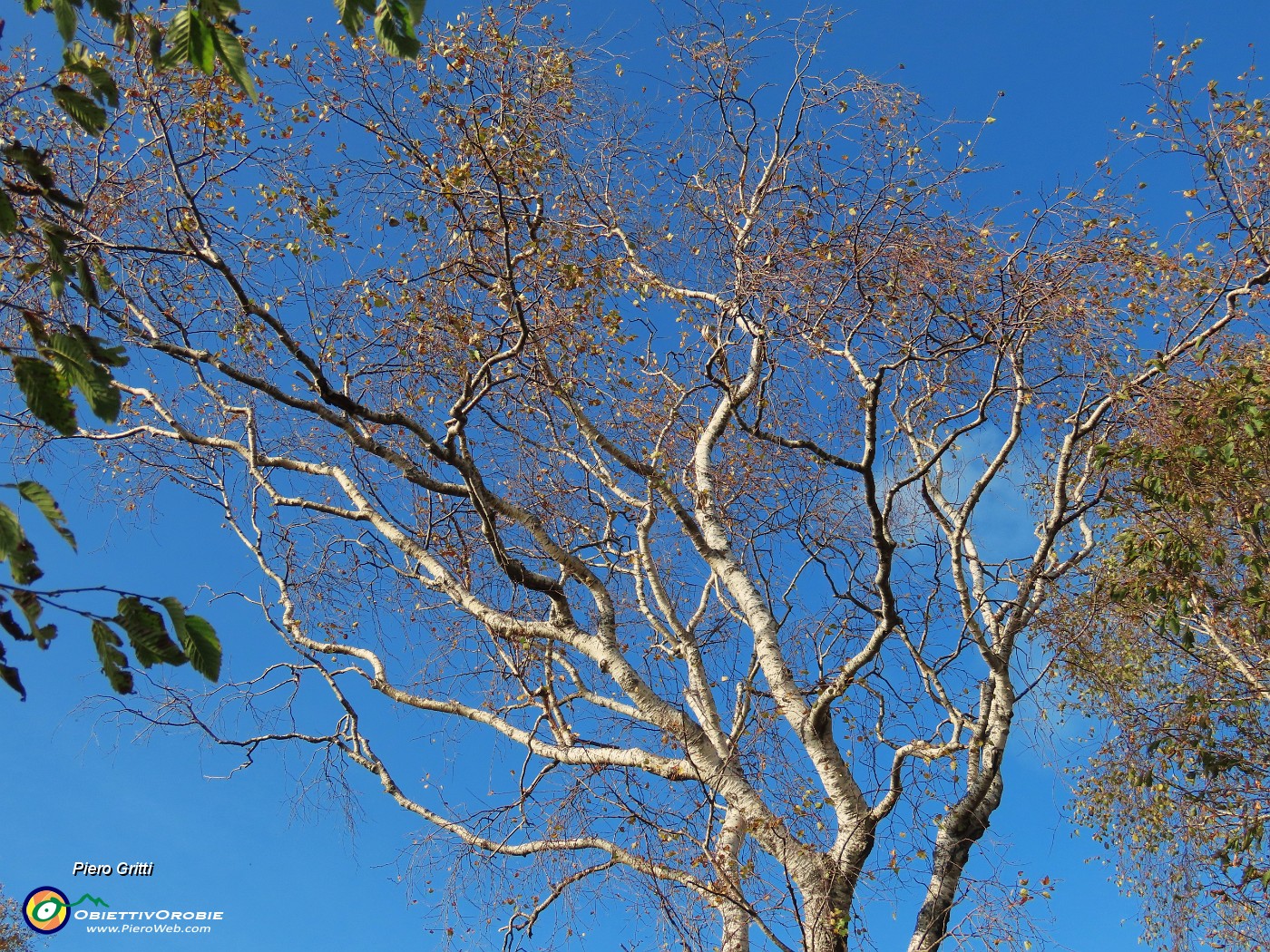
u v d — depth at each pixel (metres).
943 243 7.39
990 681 7.86
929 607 8.06
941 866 7.55
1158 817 8.99
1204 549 7.95
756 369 8.87
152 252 7.65
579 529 9.91
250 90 3.31
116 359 3.24
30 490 2.84
